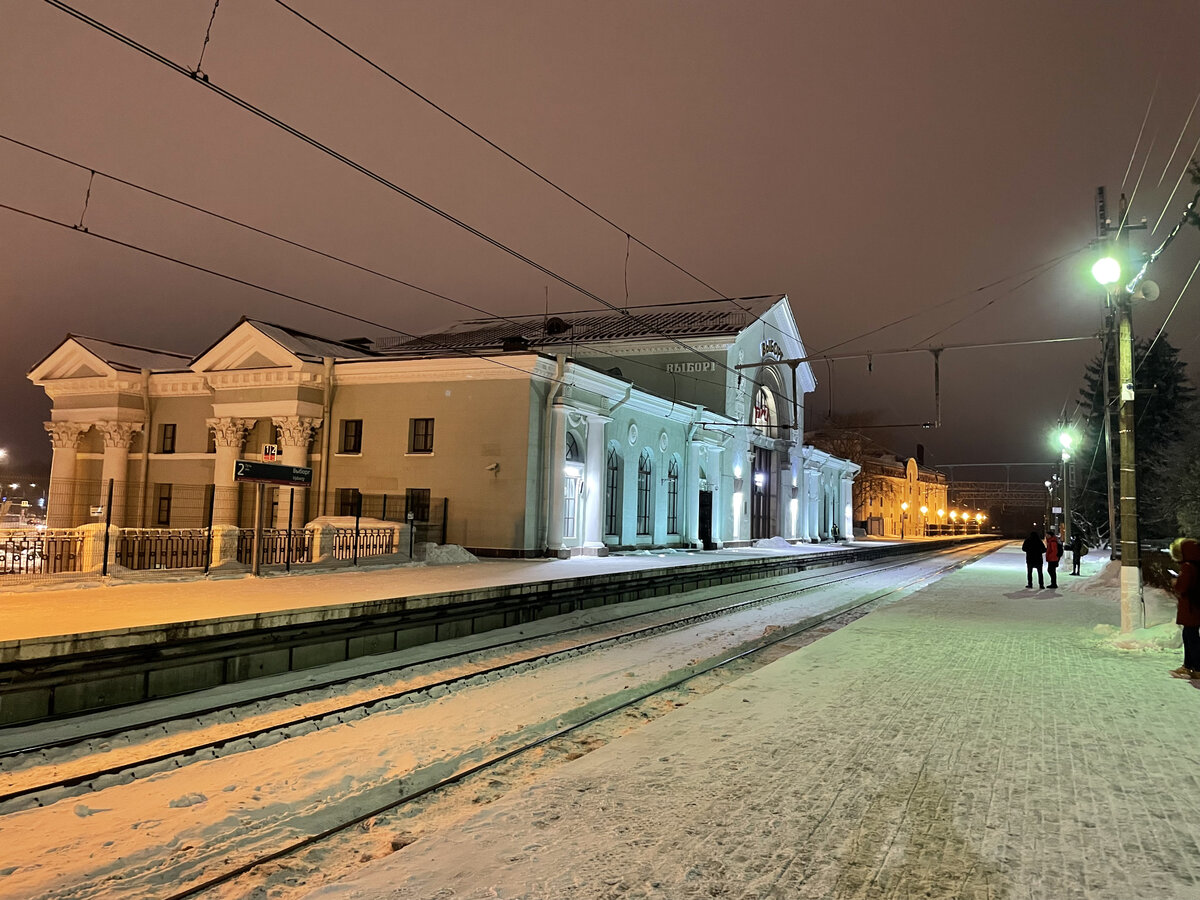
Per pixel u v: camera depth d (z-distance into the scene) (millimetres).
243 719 9219
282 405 28109
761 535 47688
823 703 8383
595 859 4531
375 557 21734
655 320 44562
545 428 27062
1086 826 5000
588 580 19531
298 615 11906
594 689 10992
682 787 5750
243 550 19906
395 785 7008
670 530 36312
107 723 8812
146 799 6652
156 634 10000
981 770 6133
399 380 27953
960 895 4078
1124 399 13547
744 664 13016
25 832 5930
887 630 14141
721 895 4094
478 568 22172
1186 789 5691
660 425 35000
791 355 50875
